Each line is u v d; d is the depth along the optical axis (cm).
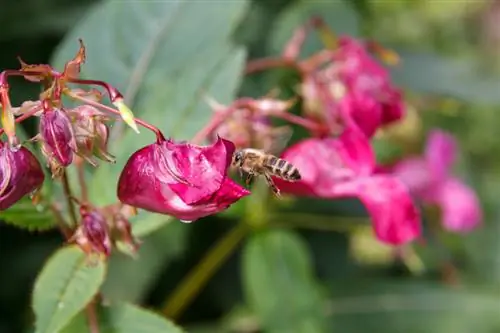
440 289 40
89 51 33
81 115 27
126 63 33
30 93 37
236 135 31
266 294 36
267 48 40
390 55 35
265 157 30
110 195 30
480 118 56
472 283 43
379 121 34
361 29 41
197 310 40
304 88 34
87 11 39
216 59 32
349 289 40
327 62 37
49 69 27
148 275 37
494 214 48
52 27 38
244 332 40
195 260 40
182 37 34
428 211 42
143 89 33
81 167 29
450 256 43
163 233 38
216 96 31
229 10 34
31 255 38
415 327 39
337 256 41
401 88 40
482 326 39
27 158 27
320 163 32
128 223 29
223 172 27
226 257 41
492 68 48
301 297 36
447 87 40
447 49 63
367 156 32
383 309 39
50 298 28
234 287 40
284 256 36
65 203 31
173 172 27
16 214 30
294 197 37
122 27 34
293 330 36
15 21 39
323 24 36
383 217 32
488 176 54
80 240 28
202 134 31
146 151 27
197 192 27
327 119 34
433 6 62
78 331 29
